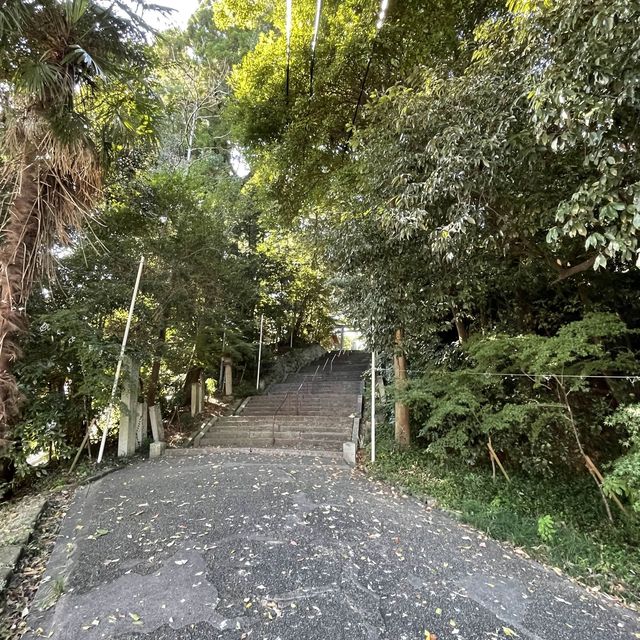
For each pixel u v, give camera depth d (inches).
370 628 79.7
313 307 562.6
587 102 82.3
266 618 81.0
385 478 183.2
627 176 91.4
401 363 226.7
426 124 119.6
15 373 177.8
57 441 186.1
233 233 426.3
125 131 143.6
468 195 114.9
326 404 317.7
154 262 254.5
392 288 185.2
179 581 93.1
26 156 125.6
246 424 284.4
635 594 104.1
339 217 214.2
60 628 77.9
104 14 127.3
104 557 104.6
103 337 211.0
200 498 145.3
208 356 318.0
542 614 89.8
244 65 270.4
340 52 210.7
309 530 120.6
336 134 257.1
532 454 181.8
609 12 74.3
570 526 139.6
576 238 152.3
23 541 113.9
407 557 109.5
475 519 139.7
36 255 130.0
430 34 191.3
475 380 189.8
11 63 119.8
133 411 224.7
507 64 106.7
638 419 121.3
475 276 181.9
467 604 90.3
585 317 157.1
